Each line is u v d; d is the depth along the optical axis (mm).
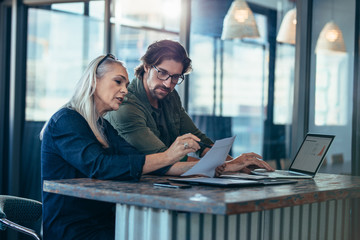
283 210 1792
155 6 3662
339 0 3129
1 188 4176
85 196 1608
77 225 1848
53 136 1889
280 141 3598
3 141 4203
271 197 1487
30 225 4031
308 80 3230
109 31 3723
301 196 1622
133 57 3717
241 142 4348
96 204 1893
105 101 1985
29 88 4066
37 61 4027
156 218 1538
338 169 3150
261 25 3562
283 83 3531
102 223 1914
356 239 2254
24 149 4082
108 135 2111
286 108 3541
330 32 3166
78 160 1824
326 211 2047
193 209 1365
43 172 1923
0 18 4223
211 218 1556
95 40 3791
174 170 2000
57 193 1789
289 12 3428
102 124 2088
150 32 3689
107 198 1545
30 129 4066
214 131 3777
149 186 1652
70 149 1842
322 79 3197
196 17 3619
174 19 3631
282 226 1791
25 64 4074
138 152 2117
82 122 1911
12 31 4039
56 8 3934
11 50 4082
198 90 3668
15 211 2113
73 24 3871
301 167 2293
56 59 3957
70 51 3896
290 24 3436
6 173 4191
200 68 3652
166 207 1415
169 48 2277
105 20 3717
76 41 3865
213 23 3646
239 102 3746
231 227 1600
